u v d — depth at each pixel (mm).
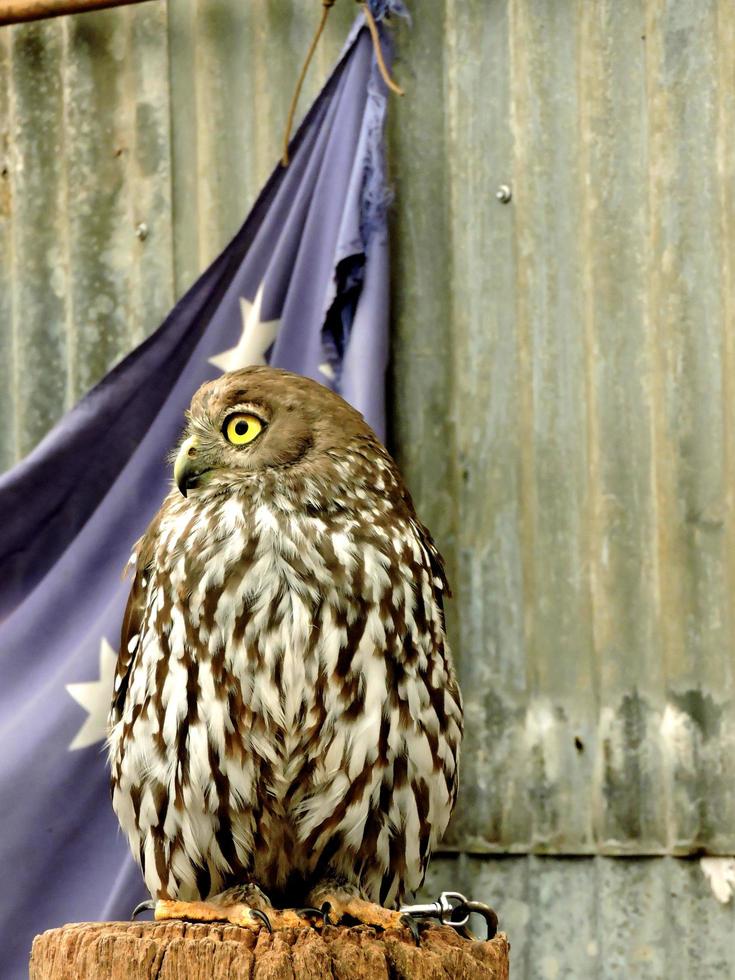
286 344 5648
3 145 6352
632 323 5480
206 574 3580
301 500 3664
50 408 6227
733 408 5332
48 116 6316
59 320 6246
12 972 5277
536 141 5684
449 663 3834
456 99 5785
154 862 3725
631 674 5316
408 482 5645
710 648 5250
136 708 3686
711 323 5391
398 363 5703
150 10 6230
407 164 5801
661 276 5461
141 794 3688
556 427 5531
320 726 3525
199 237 6105
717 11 5500
